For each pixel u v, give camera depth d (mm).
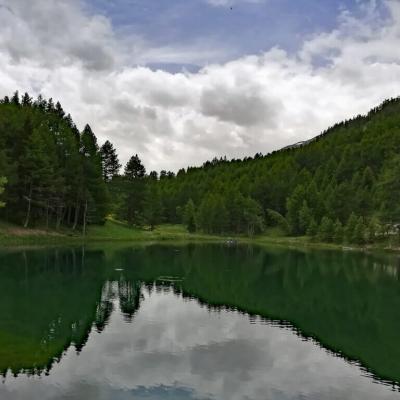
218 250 91062
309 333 26875
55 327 25500
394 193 104500
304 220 140750
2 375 18000
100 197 98375
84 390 16859
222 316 30219
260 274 52938
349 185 142500
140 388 17344
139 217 126125
